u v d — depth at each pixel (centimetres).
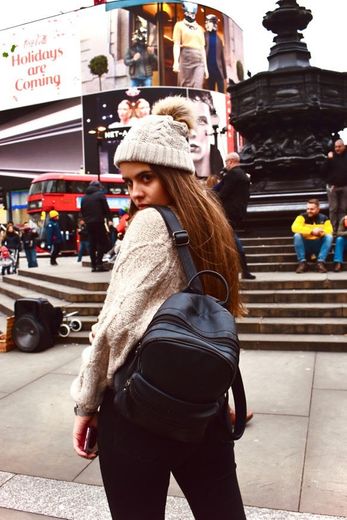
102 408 147
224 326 131
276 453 330
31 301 624
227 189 757
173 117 167
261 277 773
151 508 139
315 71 1123
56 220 1612
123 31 5844
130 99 5825
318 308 650
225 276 155
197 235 150
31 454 342
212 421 149
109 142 5869
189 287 139
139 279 137
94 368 143
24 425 394
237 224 768
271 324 627
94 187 1034
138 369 129
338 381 471
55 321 647
